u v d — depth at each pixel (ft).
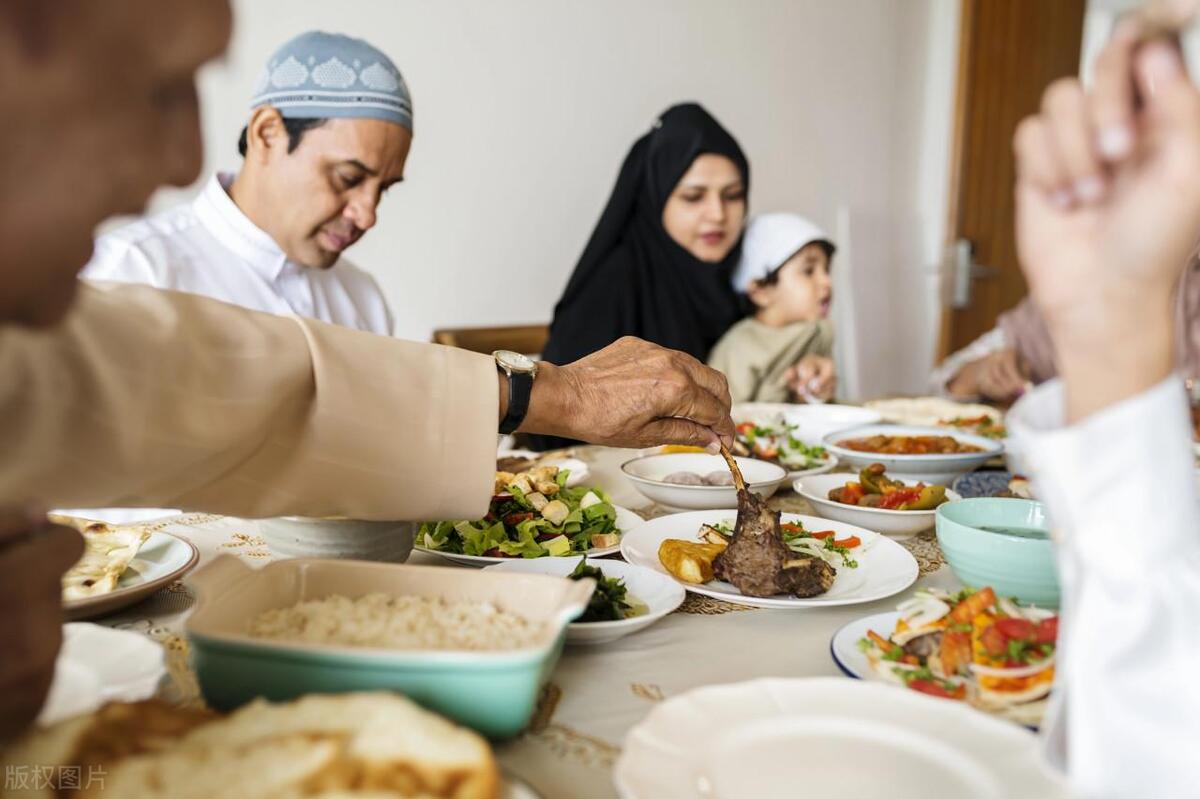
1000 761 1.89
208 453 2.38
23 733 1.78
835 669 2.66
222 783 1.55
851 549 3.70
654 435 3.57
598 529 3.89
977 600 2.58
